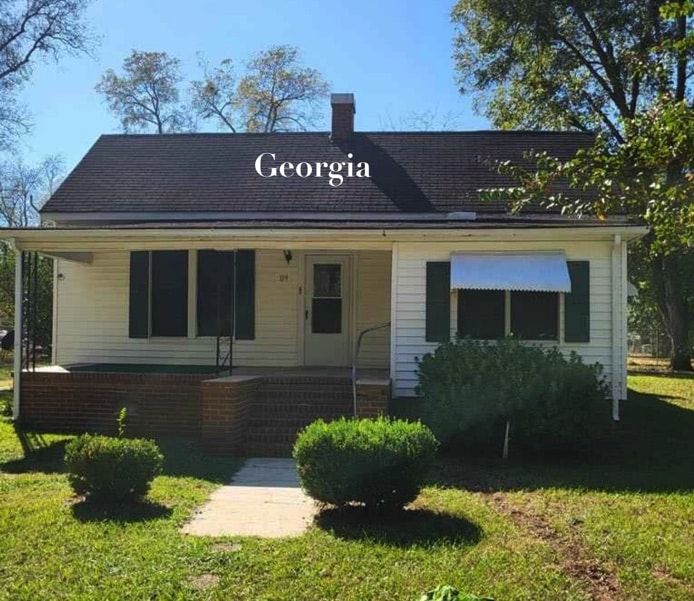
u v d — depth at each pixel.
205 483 8.13
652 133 5.36
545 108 25.08
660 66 6.09
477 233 11.24
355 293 14.56
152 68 42.50
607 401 11.34
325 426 6.86
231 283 14.57
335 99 18.05
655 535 5.97
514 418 9.61
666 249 5.83
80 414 11.65
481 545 5.65
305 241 11.70
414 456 6.48
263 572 5.03
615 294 11.41
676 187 5.36
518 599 4.57
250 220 14.74
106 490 6.89
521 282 11.14
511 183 15.53
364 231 11.36
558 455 9.80
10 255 32.62
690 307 29.41
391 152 17.22
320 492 6.50
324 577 4.94
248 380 10.88
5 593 4.67
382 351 14.43
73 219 15.17
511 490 7.72
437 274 11.78
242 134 18.52
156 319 14.57
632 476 8.46
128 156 17.55
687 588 4.80
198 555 5.37
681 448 10.22
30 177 42.88
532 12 23.50
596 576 5.02
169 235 11.48
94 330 14.66
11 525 6.17
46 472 8.68
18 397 11.76
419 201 15.01
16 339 11.83
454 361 10.27
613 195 5.68
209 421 10.01
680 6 5.13
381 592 4.66
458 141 17.59
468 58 26.73
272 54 41.78
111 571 5.04
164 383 11.48
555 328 11.80
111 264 14.63
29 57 25.59
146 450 7.09
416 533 5.98
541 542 5.76
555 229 11.09
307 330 14.59
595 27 23.88
